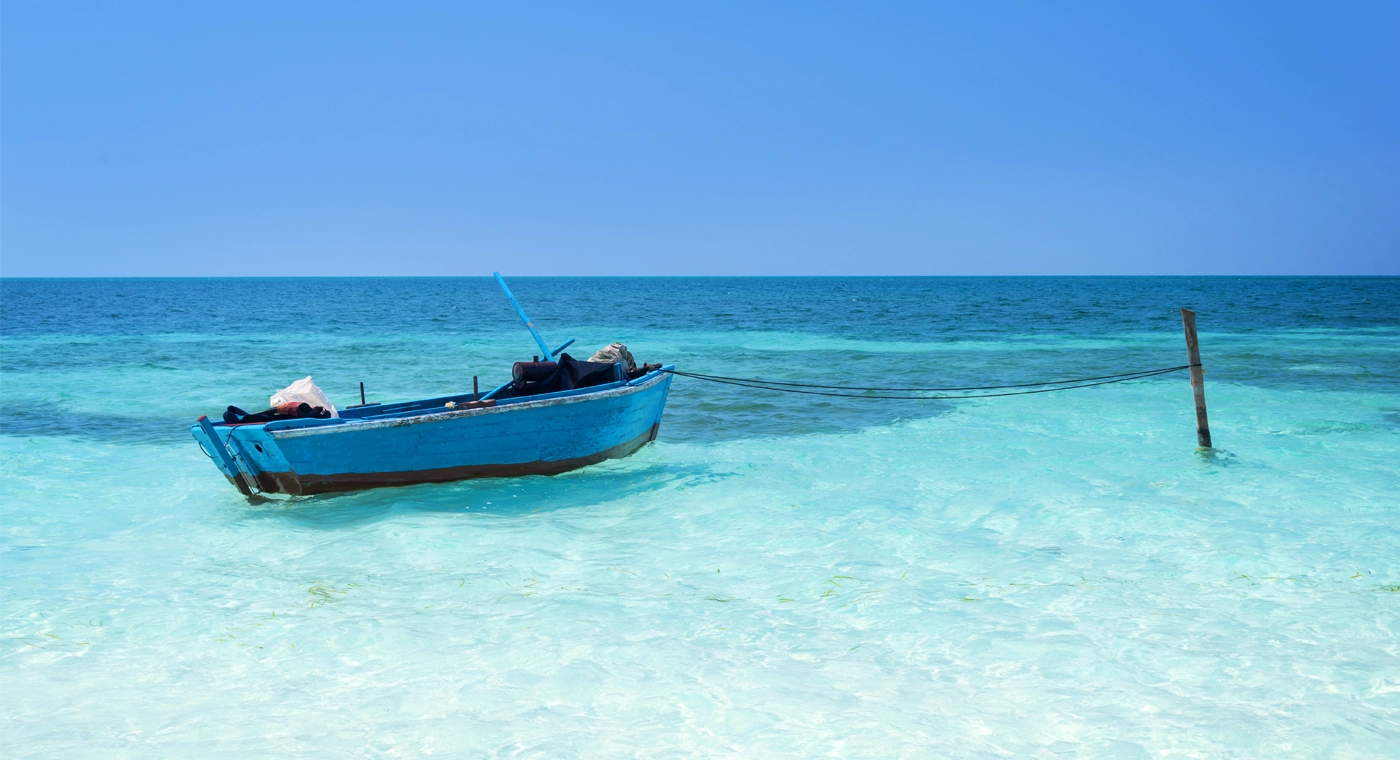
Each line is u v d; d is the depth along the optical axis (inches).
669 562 299.4
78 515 372.5
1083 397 683.4
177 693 200.2
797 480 422.0
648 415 472.4
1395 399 656.4
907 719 181.9
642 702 191.5
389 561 301.6
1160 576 274.1
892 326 1740.9
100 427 590.9
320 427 356.8
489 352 1189.1
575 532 337.4
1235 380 778.8
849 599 258.1
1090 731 175.3
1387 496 368.2
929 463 455.5
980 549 306.5
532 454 412.2
